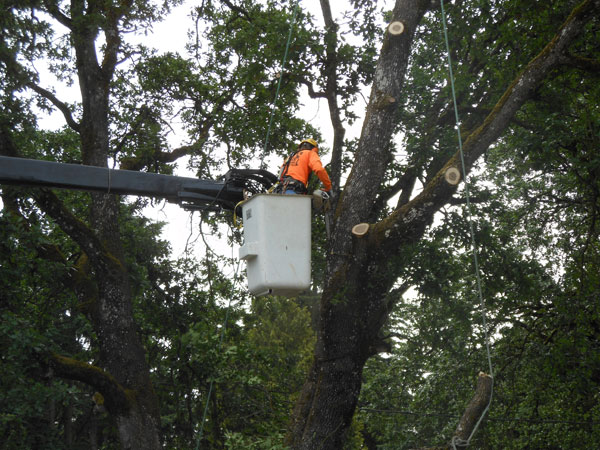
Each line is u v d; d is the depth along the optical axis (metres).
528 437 19.34
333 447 11.48
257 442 9.78
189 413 18.38
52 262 14.62
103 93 16.25
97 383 13.84
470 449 19.80
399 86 11.70
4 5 13.31
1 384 12.72
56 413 24.52
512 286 16.94
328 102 14.59
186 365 17.30
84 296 15.45
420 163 14.45
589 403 18.45
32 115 14.30
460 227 14.94
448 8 14.65
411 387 21.95
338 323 11.39
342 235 11.49
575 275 15.73
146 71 18.25
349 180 11.76
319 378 11.70
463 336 19.06
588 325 15.66
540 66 10.95
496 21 14.33
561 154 15.75
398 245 11.07
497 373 18.34
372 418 24.12
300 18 13.90
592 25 12.48
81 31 15.20
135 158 17.55
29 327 12.93
